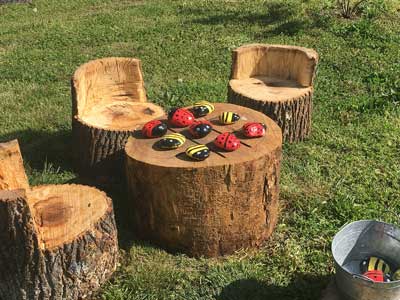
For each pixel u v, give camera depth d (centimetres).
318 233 146
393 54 262
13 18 357
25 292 118
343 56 263
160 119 153
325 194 163
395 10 312
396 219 150
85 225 121
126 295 126
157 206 135
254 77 199
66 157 187
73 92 170
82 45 297
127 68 182
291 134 188
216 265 134
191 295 126
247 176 131
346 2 313
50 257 116
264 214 140
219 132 144
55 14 362
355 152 184
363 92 230
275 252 140
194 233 135
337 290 122
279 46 195
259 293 126
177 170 128
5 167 127
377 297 108
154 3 367
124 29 317
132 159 134
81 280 122
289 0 339
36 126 208
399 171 172
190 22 321
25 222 109
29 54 284
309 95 187
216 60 268
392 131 197
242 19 319
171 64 266
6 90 241
